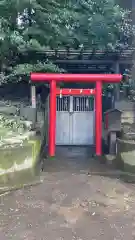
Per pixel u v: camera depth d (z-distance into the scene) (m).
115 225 6.86
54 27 12.69
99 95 11.84
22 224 6.83
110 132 12.03
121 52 15.30
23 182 8.96
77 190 8.54
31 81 12.25
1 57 13.27
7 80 13.94
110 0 14.52
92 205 7.74
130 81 16.55
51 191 8.48
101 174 10.35
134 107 15.52
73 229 6.66
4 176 8.52
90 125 16.16
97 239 6.29
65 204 7.74
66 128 16.12
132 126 13.95
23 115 12.59
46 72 12.90
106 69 17.38
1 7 11.64
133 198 8.38
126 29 15.68
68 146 15.68
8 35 11.65
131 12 17.48
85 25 14.45
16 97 15.18
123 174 10.35
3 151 8.46
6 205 7.70
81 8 14.29
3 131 10.09
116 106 15.52
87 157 12.73
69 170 10.66
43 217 7.14
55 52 14.49
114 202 7.98
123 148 10.77
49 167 11.02
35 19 12.70
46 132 14.66
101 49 14.88
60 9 12.86
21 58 14.20
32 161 9.43
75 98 16.08
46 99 14.98
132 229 6.71
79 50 14.88
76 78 11.62
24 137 9.94
